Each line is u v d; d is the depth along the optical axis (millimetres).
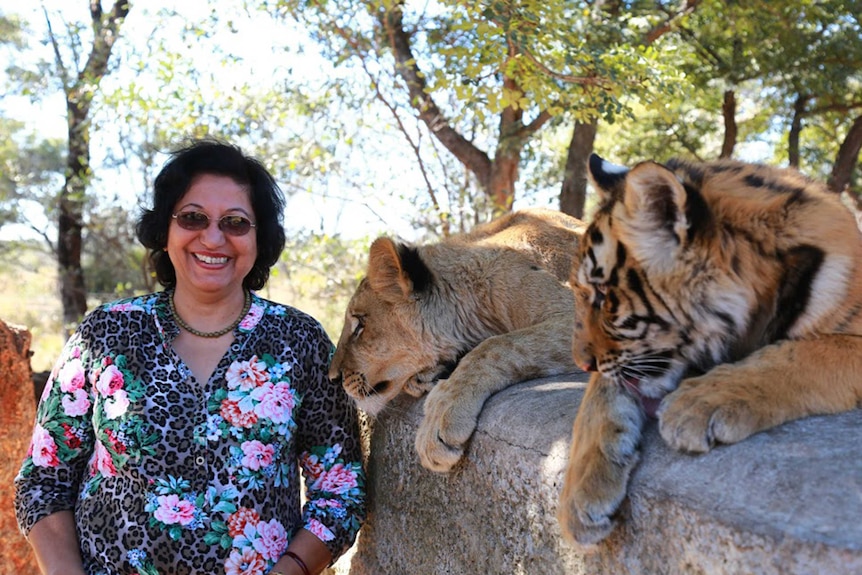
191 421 2740
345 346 3422
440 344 3463
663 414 2047
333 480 3066
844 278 2248
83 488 2807
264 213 3078
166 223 2895
